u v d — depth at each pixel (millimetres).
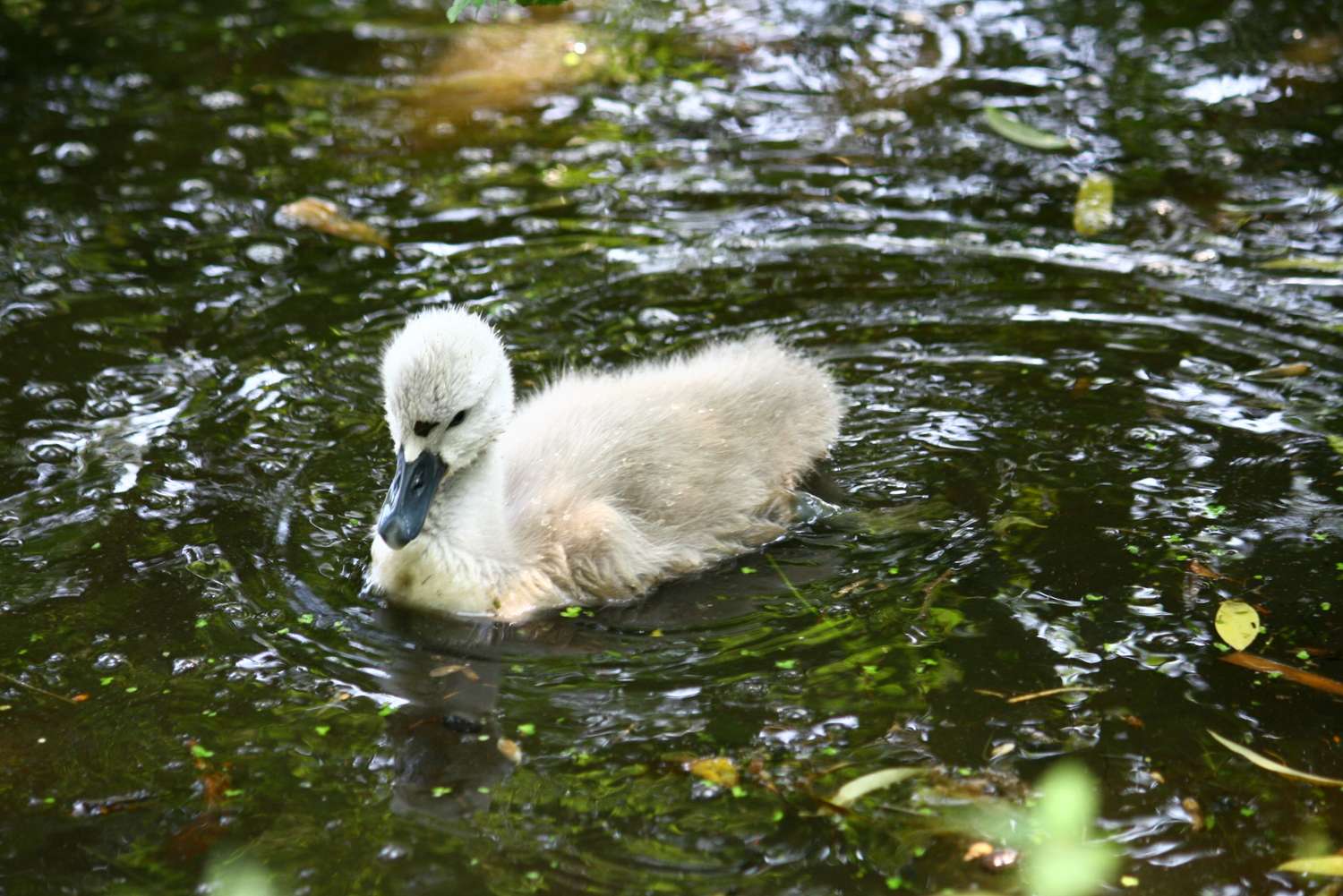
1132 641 5285
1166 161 9500
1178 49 11164
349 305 7855
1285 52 11062
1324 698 4988
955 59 11109
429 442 5488
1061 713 4918
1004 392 7043
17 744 4758
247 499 6207
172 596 5547
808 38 11570
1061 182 9266
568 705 4988
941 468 6465
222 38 11555
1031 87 10625
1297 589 5555
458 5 5316
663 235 8648
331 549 5906
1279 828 4430
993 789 4578
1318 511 6043
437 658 5281
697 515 6062
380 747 4762
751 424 6484
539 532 5820
